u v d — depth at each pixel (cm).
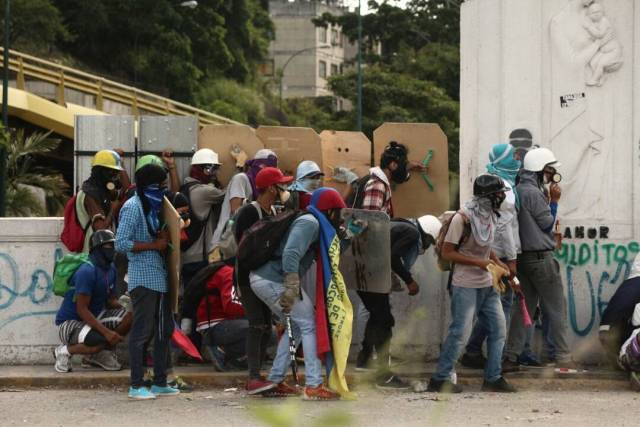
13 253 1204
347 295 1105
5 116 3170
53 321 1205
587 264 1253
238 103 5888
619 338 1178
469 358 1195
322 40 10506
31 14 4934
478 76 1271
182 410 986
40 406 1011
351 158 1348
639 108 1248
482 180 1066
